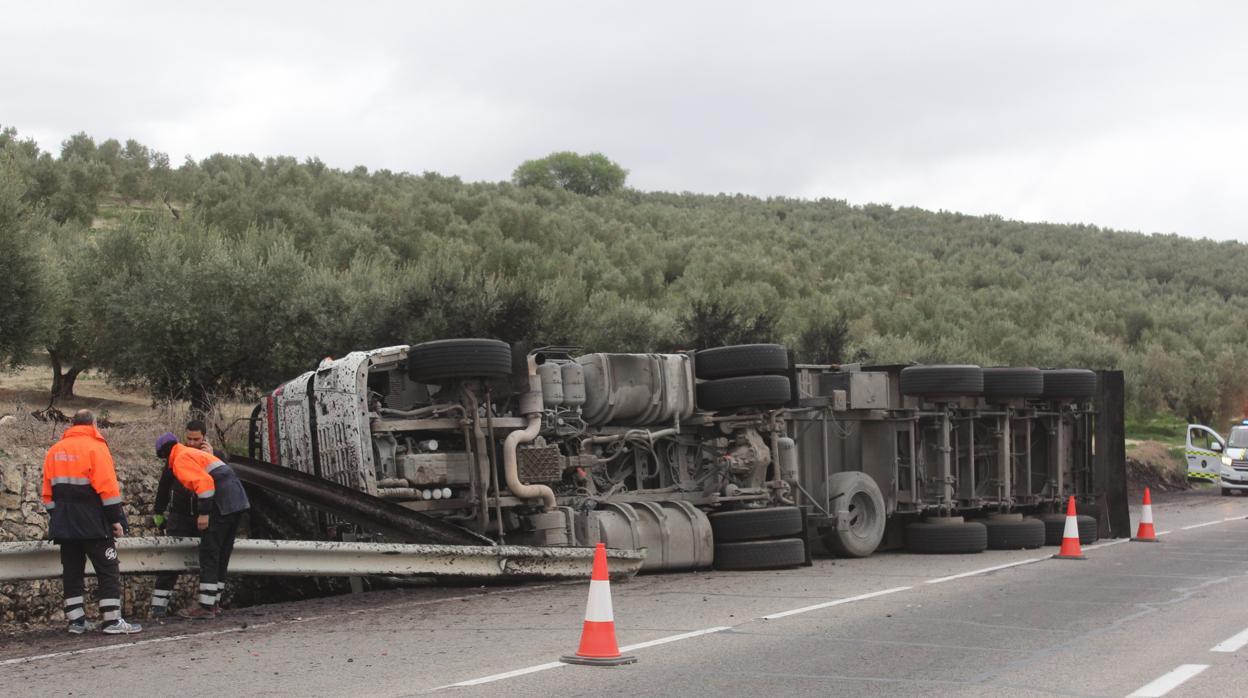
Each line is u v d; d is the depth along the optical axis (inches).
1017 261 3649.1
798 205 5027.1
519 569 477.7
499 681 281.6
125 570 390.9
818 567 593.3
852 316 2234.3
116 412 931.3
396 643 341.4
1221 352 2156.7
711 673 295.0
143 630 370.3
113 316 894.4
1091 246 4197.8
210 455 407.2
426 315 987.9
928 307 2434.8
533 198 3147.1
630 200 4704.7
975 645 341.7
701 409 609.0
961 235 4407.0
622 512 548.1
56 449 363.9
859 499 661.9
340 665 303.7
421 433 519.8
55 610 442.9
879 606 431.5
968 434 724.0
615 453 575.5
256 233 1172.5
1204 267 3666.3
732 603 439.8
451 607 426.9
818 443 663.8
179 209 2055.9
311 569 429.4
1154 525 919.0
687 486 600.4
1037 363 1957.4
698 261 2417.6
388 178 2898.6
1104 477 800.9
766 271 2405.3
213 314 896.9
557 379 546.9
